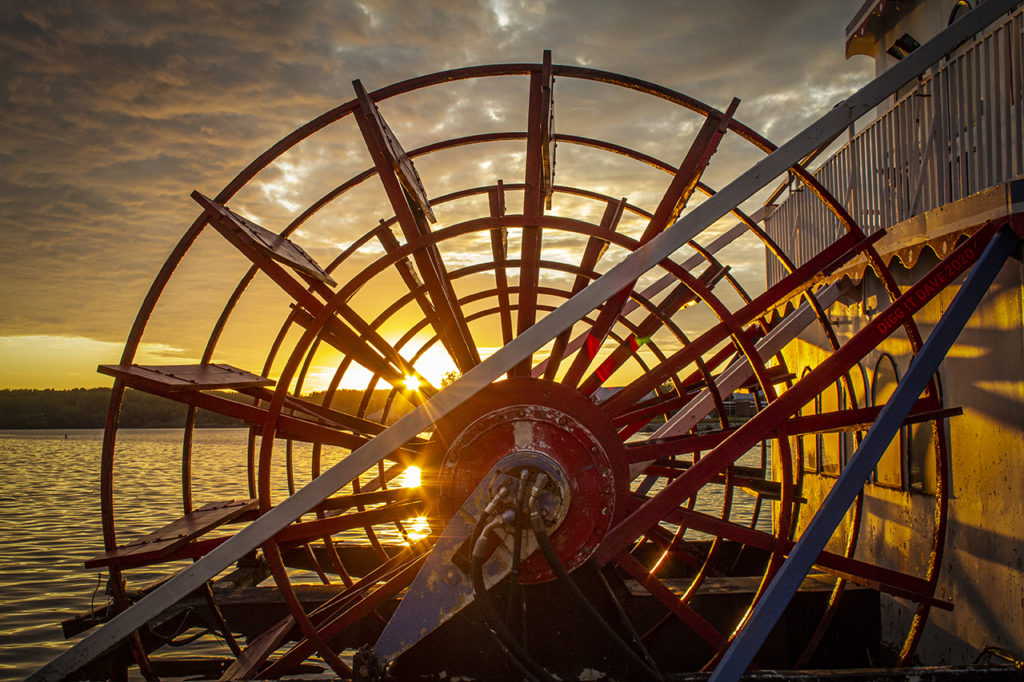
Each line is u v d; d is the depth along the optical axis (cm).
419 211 606
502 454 477
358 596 625
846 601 668
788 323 755
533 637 463
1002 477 541
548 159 569
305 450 6072
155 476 3703
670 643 638
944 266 484
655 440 568
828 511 391
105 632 425
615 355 715
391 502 598
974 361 578
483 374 412
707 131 551
